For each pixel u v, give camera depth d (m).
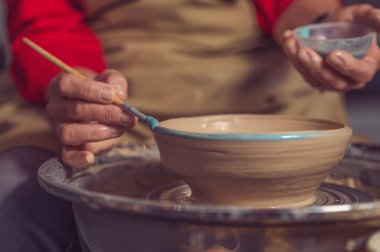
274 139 0.77
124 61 1.34
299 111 1.39
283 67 1.39
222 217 0.66
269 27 1.48
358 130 2.68
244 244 0.72
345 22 1.24
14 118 1.23
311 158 0.80
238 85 1.35
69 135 0.96
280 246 0.72
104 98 0.92
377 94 2.91
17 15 1.37
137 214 0.73
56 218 0.99
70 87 0.95
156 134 0.86
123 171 1.06
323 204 0.88
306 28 1.18
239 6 1.38
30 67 1.26
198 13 1.34
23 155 1.07
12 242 0.94
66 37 1.32
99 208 0.73
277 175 0.79
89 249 0.85
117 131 0.96
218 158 0.79
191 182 0.85
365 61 1.09
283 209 0.66
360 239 0.73
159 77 1.32
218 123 0.96
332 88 1.12
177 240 0.74
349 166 1.07
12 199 0.97
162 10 1.32
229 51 1.38
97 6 1.37
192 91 1.33
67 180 0.96
